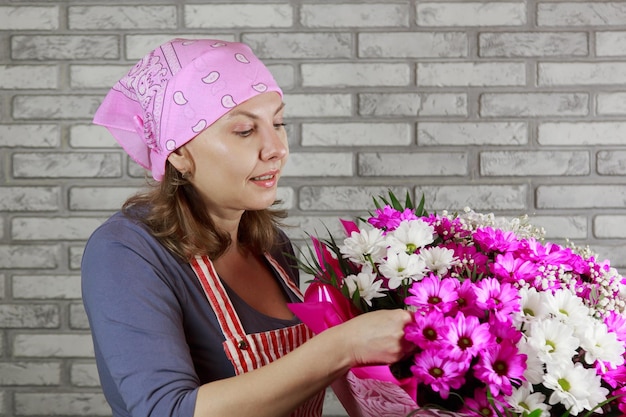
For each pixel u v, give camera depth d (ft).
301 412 4.12
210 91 3.83
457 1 8.09
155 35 8.13
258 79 3.92
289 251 4.93
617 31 8.09
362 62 8.14
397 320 3.08
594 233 8.23
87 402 8.34
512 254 3.41
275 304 4.42
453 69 8.13
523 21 8.09
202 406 3.22
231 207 4.01
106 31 8.13
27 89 8.16
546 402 2.93
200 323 3.90
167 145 3.92
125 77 4.13
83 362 8.33
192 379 3.44
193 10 8.11
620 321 3.15
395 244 3.36
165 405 3.28
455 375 2.77
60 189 8.25
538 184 8.21
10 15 8.11
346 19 8.11
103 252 3.71
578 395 2.72
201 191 4.01
